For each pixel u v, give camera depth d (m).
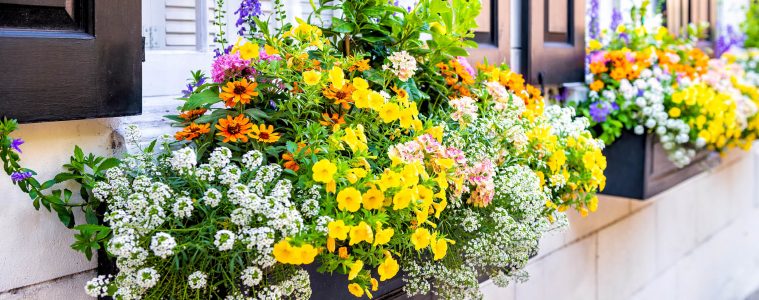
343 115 1.39
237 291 1.13
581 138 1.86
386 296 1.55
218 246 1.07
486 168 1.45
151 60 1.44
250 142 1.28
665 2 3.15
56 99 1.13
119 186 1.13
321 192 1.25
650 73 2.40
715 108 2.51
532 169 1.76
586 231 2.71
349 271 1.25
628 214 3.03
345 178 1.21
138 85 1.24
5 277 1.15
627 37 2.70
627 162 2.33
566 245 2.58
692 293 3.76
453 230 1.49
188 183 1.19
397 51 1.61
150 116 1.41
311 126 1.26
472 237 1.50
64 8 1.14
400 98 1.37
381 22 1.59
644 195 2.30
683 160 2.42
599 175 1.83
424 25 1.59
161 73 1.46
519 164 1.70
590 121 2.29
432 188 1.37
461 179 1.37
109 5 1.19
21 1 1.09
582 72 2.51
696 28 3.44
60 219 1.17
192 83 1.49
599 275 2.84
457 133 1.47
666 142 2.35
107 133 1.29
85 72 1.16
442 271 1.43
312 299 1.31
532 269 2.38
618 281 2.99
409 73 1.45
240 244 1.11
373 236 1.25
